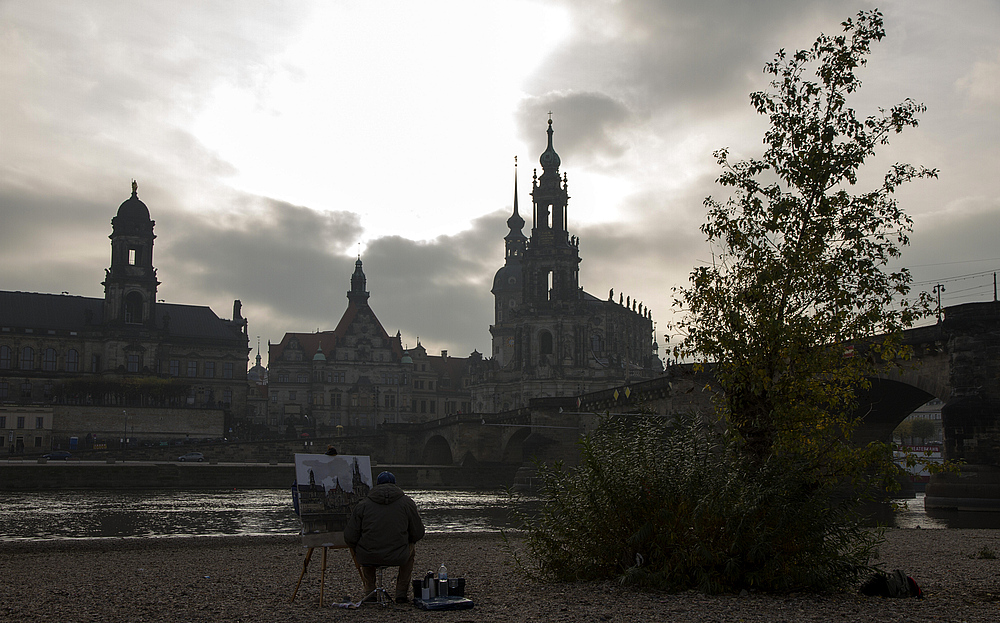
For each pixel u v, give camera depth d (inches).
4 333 7273.6
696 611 679.1
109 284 7500.0
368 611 695.7
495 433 5851.4
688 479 816.3
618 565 834.2
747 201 1007.0
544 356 7096.5
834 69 994.1
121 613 693.3
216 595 804.6
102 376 7249.0
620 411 4013.3
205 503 3425.2
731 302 966.4
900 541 1449.3
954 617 656.4
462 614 677.9
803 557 779.4
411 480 5324.8
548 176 7362.2
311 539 733.3
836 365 939.3
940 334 2746.1
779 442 898.7
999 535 1614.2
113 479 4360.2
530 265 7288.4
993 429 2603.3
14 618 671.8
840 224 959.0
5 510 2982.3
